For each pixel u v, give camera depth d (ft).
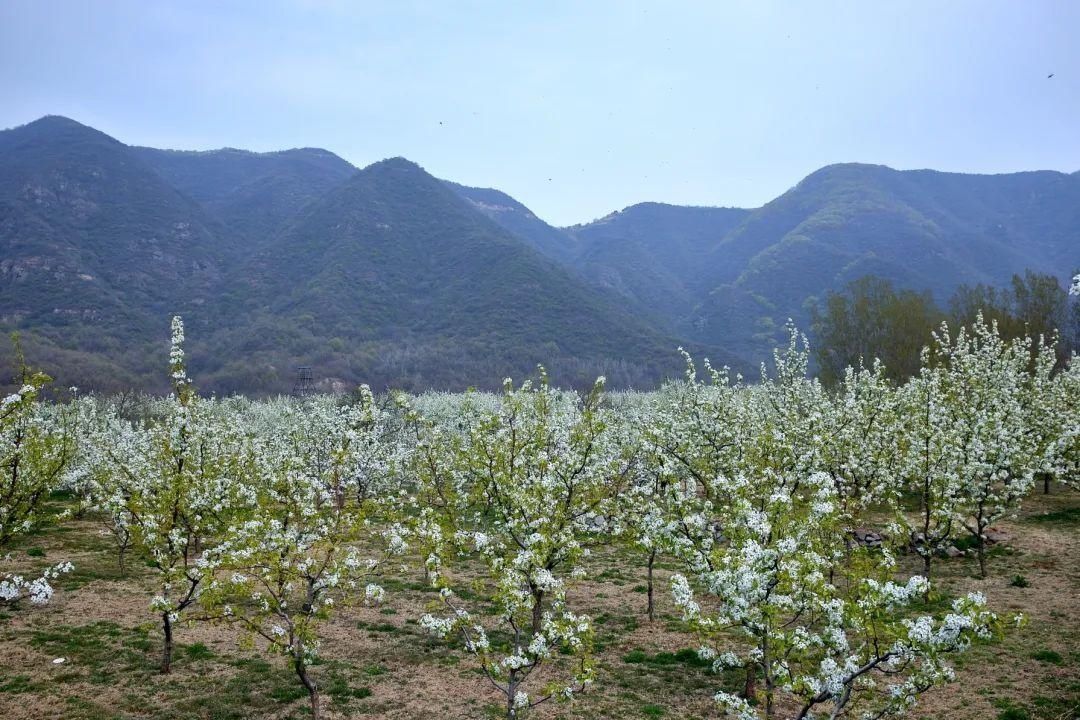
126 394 240.53
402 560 84.17
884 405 84.74
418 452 69.72
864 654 31.22
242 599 65.62
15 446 53.26
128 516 61.82
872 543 80.59
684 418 77.61
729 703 32.53
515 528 52.19
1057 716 41.91
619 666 52.95
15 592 41.63
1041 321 175.01
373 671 51.49
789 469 53.26
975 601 27.02
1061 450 83.20
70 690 45.73
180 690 46.70
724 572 32.68
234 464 76.74
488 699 47.03
